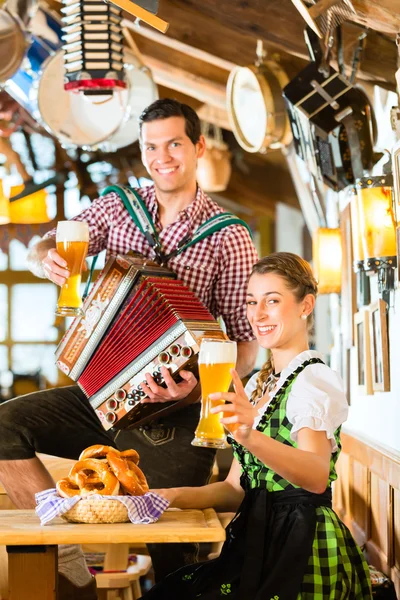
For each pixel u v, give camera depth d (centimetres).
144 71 504
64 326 1145
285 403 252
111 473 240
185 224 336
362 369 427
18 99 619
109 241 344
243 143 527
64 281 280
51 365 1142
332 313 592
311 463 231
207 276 335
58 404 332
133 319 289
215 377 221
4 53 472
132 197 343
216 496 271
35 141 885
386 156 359
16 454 326
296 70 515
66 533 216
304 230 1156
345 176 404
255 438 222
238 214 1158
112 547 377
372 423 411
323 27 328
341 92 382
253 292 266
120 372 293
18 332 1147
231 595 242
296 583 235
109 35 440
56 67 485
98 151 905
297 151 452
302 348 266
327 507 250
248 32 412
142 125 335
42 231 935
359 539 430
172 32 527
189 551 326
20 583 229
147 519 232
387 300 361
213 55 535
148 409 303
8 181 854
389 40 377
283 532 246
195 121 339
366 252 344
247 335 344
